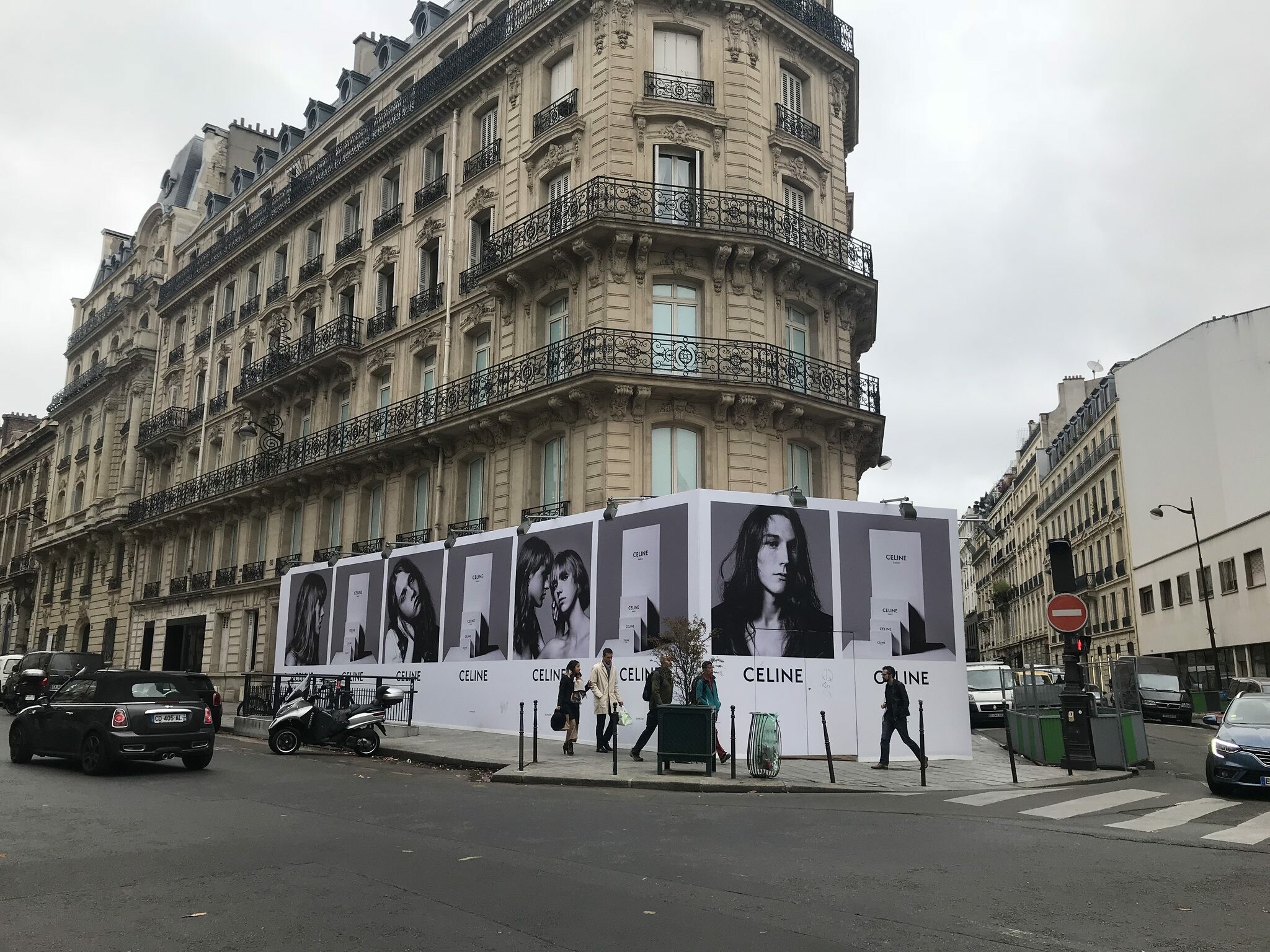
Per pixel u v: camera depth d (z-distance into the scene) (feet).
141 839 27.81
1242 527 132.57
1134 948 17.70
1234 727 42.16
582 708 59.52
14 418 236.63
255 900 20.57
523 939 17.75
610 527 60.29
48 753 47.62
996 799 38.68
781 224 74.74
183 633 125.18
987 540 327.88
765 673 53.72
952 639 57.67
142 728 45.11
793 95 82.33
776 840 28.14
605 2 76.33
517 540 67.15
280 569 104.22
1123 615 177.68
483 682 67.56
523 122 82.74
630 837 28.60
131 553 142.31
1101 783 45.91
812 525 56.59
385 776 45.75
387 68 105.29
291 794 38.34
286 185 121.60
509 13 85.76
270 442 110.93
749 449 70.13
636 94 74.64
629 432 68.90
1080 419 200.75
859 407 76.89
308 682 68.18
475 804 35.63
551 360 72.69
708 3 76.43
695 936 18.04
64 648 158.10
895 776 47.19
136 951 16.98
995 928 18.86
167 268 152.76
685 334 72.28
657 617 56.03
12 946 17.24
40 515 184.55
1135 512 166.71
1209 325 146.92
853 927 18.80
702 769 46.83
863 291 80.07
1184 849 27.02
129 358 147.95
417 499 89.10
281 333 113.80
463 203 88.53
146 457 142.92
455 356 86.38
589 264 72.38
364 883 22.17
